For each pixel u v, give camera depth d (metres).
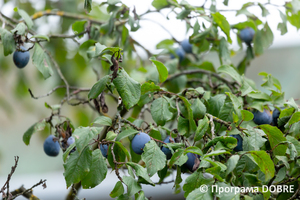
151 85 1.48
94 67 1.89
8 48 1.60
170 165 1.41
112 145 1.43
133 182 1.40
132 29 1.69
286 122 1.53
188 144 1.46
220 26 1.69
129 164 1.41
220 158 1.46
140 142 1.44
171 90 1.86
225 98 1.55
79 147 1.39
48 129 2.14
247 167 1.44
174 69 1.85
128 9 1.71
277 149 1.46
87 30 1.78
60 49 2.11
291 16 1.78
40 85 2.42
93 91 1.43
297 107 1.49
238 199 1.35
